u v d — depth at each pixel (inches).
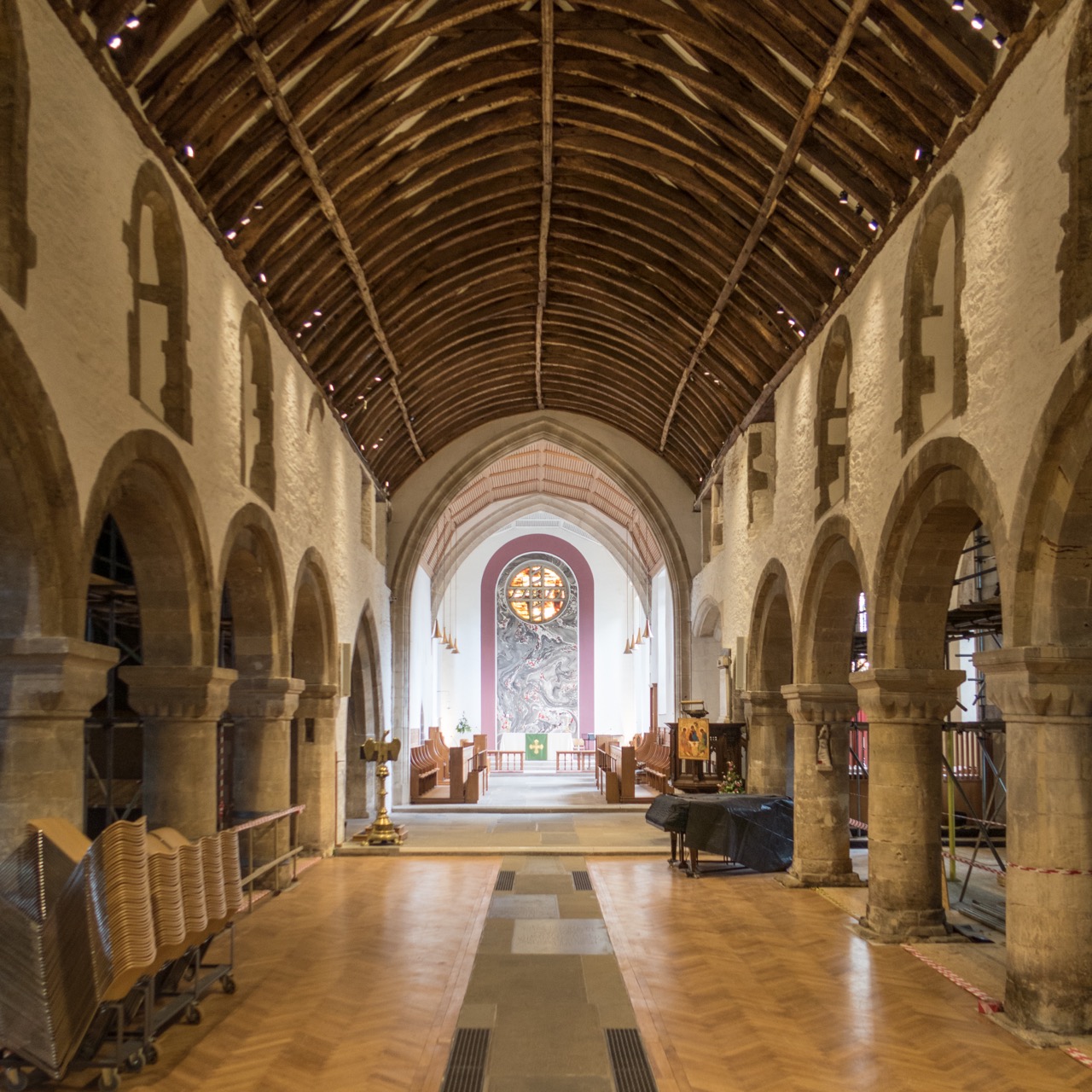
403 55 387.2
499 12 402.3
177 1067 248.5
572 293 671.8
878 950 365.4
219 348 391.2
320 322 531.5
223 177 370.0
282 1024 281.9
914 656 382.0
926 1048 264.1
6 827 244.1
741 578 668.1
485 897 465.4
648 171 504.4
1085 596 272.1
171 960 267.1
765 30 347.9
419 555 912.3
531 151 502.9
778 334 543.8
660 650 1190.3
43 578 249.1
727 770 650.2
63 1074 225.3
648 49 400.2
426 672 1182.3
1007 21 277.1
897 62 331.6
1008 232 286.7
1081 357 243.0
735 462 695.7
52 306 248.5
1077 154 248.7
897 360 374.3
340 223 459.2
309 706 591.2
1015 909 281.1
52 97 250.4
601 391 860.0
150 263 345.1
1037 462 264.5
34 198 240.2
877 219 390.3
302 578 530.6
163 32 290.2
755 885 497.7
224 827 490.0
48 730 250.7
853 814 667.4
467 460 911.7
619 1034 274.4
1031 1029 273.3
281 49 340.8
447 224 548.7
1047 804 274.5
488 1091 235.1
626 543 1285.7
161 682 353.1
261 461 459.8
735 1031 277.0
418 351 686.5
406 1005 299.4
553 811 829.8
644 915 424.8
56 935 229.1
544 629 1494.8
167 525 340.5
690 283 576.4
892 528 374.3
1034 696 271.1
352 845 612.7
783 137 397.4
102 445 278.4
